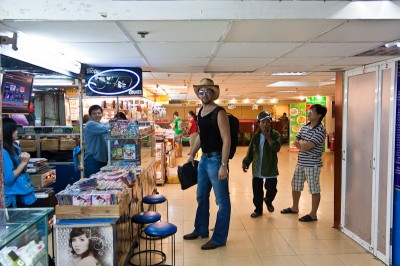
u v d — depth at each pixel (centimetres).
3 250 155
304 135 435
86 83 396
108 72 397
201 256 335
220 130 337
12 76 315
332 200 556
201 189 377
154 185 493
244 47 280
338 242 370
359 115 361
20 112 339
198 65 382
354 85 371
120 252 257
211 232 402
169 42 263
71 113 652
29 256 169
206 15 197
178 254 339
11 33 229
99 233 235
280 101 1625
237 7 197
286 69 402
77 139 492
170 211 491
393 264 312
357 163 366
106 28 219
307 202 540
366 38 247
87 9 197
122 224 265
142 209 372
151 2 197
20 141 485
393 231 311
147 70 426
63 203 242
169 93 1184
